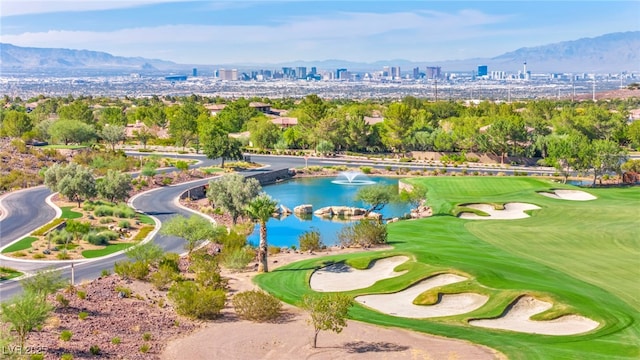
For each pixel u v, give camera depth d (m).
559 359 42.19
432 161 171.38
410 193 117.19
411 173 151.12
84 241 76.69
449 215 96.44
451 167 160.88
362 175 151.25
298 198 122.50
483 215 97.19
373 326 49.19
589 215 93.69
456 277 59.34
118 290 54.72
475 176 139.12
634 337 45.84
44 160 137.50
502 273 60.00
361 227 78.31
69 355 39.09
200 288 55.25
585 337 46.19
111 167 137.12
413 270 61.78
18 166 129.00
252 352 43.41
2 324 42.12
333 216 106.00
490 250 71.12
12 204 99.00
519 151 166.88
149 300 53.69
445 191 118.12
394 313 53.09
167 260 63.78
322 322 44.22
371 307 54.31
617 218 91.00
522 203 103.19
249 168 152.62
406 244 75.50
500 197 109.62
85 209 95.38
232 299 54.16
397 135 181.88
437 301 55.00
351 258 67.50
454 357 42.81
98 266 66.69
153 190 119.44
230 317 50.81
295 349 44.12
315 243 76.38
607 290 55.69
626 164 138.62
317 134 187.88
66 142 167.25
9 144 146.00
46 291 49.50
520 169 155.88
